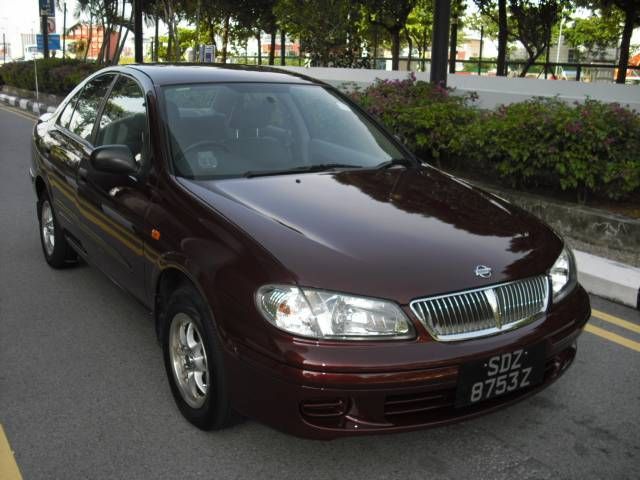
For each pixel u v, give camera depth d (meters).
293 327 2.53
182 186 3.29
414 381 2.52
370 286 2.57
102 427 3.11
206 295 2.78
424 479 2.77
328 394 2.49
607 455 2.95
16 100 20.67
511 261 2.85
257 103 3.94
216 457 2.89
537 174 6.04
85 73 18.42
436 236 2.91
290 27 20.89
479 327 2.68
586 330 4.33
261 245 2.73
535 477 2.79
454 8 19.53
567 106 6.52
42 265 5.36
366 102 7.83
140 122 3.79
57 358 3.80
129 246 3.58
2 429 3.08
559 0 17.67
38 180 5.24
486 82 10.97
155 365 3.73
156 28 26.45
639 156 5.71
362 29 20.69
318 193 3.28
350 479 2.76
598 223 5.50
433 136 7.03
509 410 3.31
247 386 2.65
